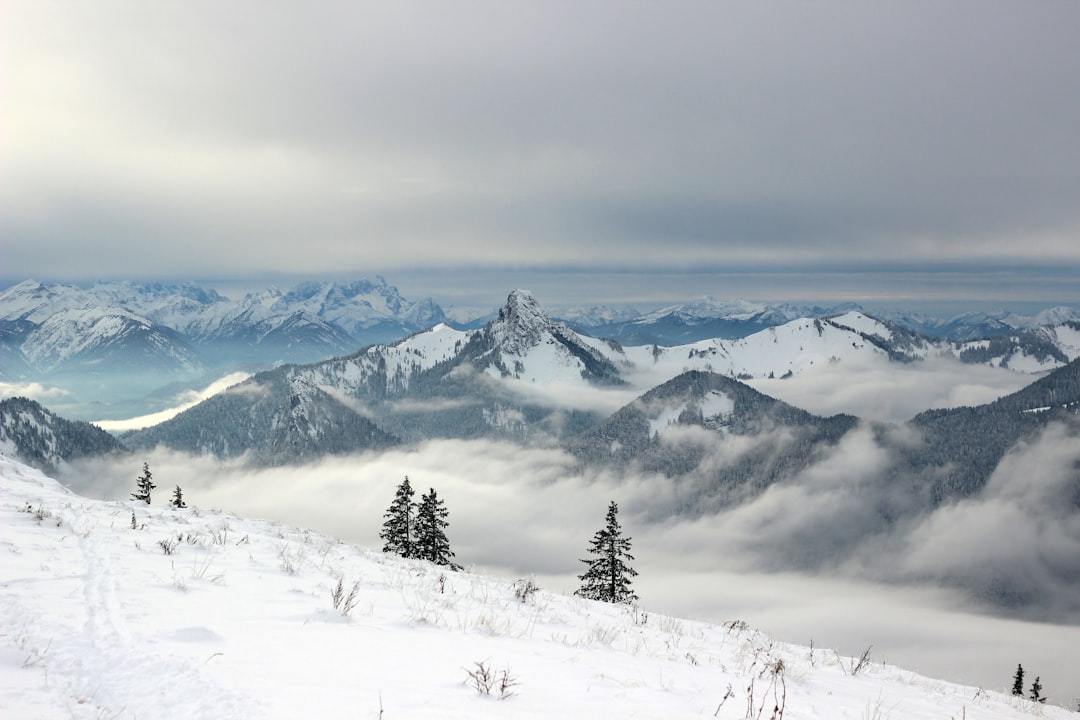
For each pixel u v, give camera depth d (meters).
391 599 10.47
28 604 7.24
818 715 7.22
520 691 6.12
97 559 10.15
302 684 5.60
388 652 7.05
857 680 11.15
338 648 6.97
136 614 7.40
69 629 6.55
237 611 8.17
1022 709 11.57
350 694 5.43
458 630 8.87
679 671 8.44
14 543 10.35
